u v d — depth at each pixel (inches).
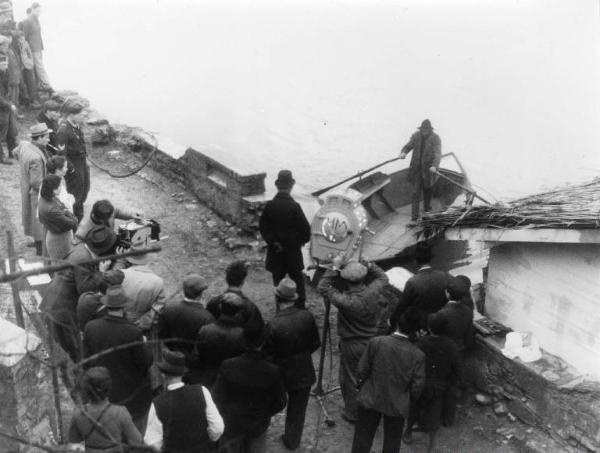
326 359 363.9
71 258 281.1
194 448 219.6
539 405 307.3
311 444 300.5
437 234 342.3
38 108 673.0
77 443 202.1
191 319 263.3
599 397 293.6
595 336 307.0
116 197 520.1
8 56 615.8
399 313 313.1
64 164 362.3
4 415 231.3
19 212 473.1
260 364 246.5
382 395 266.8
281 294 276.2
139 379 250.8
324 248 418.9
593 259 302.7
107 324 243.8
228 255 461.4
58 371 261.4
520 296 334.6
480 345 328.8
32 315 294.7
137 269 285.9
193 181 526.0
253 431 250.5
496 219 319.0
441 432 311.7
